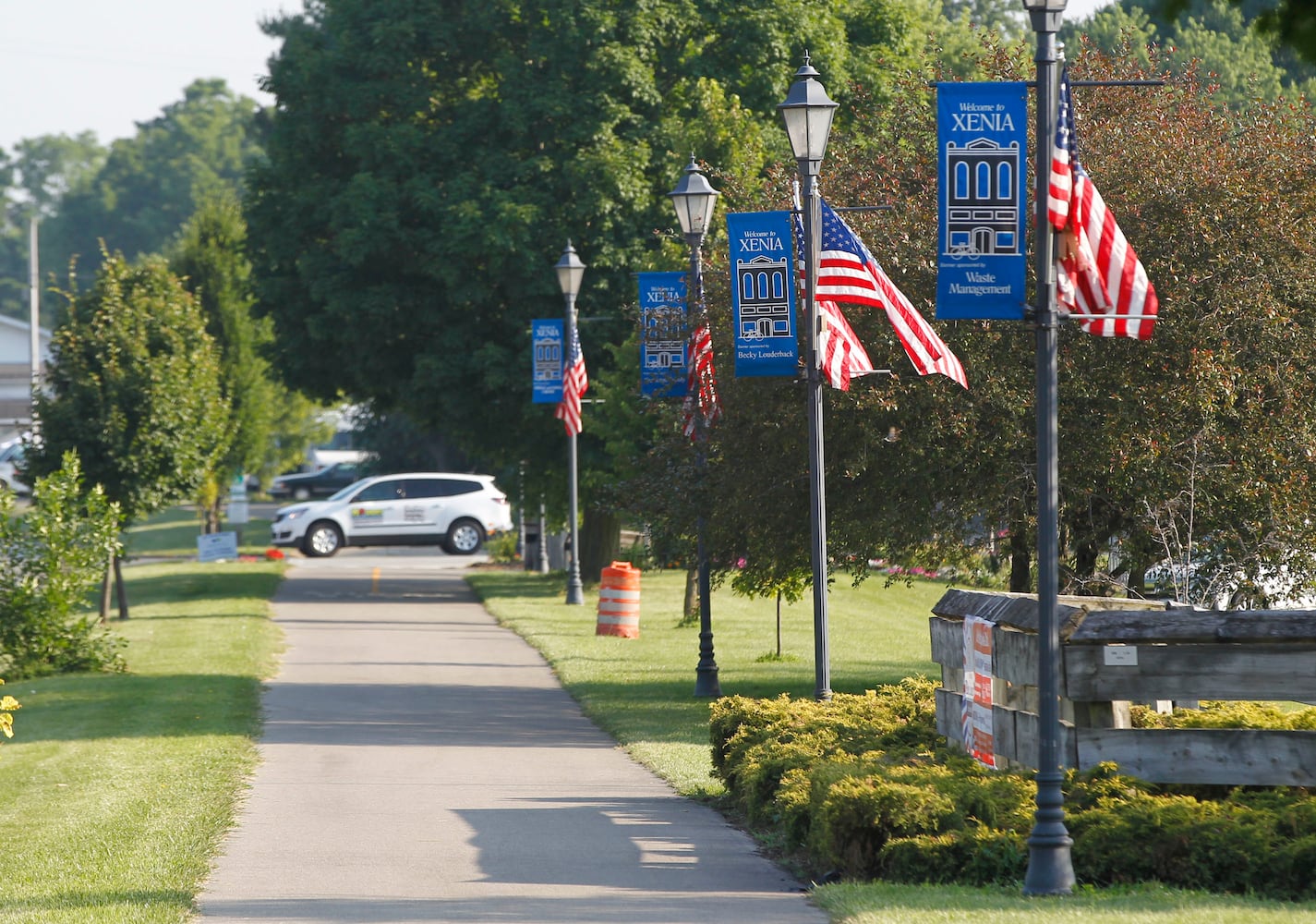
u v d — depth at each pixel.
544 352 73.06
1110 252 23.31
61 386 67.69
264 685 51.38
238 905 21.44
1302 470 38.88
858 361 36.09
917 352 34.06
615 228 80.44
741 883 23.14
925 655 60.34
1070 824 21.83
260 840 26.44
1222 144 40.53
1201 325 37.69
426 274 82.44
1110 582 41.03
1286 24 13.34
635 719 43.16
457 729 41.91
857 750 28.14
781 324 36.31
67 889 22.30
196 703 45.72
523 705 47.06
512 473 103.38
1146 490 38.97
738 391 43.88
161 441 67.19
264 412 123.56
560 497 88.12
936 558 45.38
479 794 31.64
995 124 22.42
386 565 108.44
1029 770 24.78
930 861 22.16
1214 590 39.97
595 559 91.56
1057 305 23.52
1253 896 19.95
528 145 82.56
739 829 27.70
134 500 67.25
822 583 35.22
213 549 106.56
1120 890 20.55
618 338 81.38
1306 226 39.12
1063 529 43.41
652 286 48.22
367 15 85.00
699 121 70.94
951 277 22.47
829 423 41.19
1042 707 21.23
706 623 48.50
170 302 69.50
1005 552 46.78
